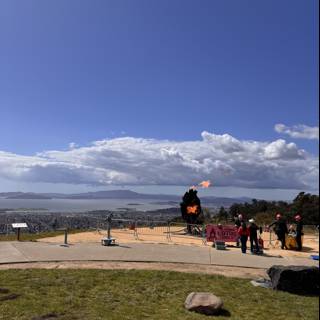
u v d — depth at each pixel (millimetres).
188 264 17562
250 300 12297
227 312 11086
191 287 13383
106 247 21406
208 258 19125
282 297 12750
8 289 12266
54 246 21359
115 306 11109
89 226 36906
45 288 12531
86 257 18234
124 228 36875
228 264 17828
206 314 10812
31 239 25641
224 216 48531
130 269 15836
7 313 10031
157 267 16625
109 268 16000
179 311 10914
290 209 47344
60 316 10039
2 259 17422
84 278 13945
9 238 26359
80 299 11570
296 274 13445
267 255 21156
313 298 12969
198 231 31281
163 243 24516
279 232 24453
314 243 27844
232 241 24484
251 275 15758
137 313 10586
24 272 14688
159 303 11609
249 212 51375
